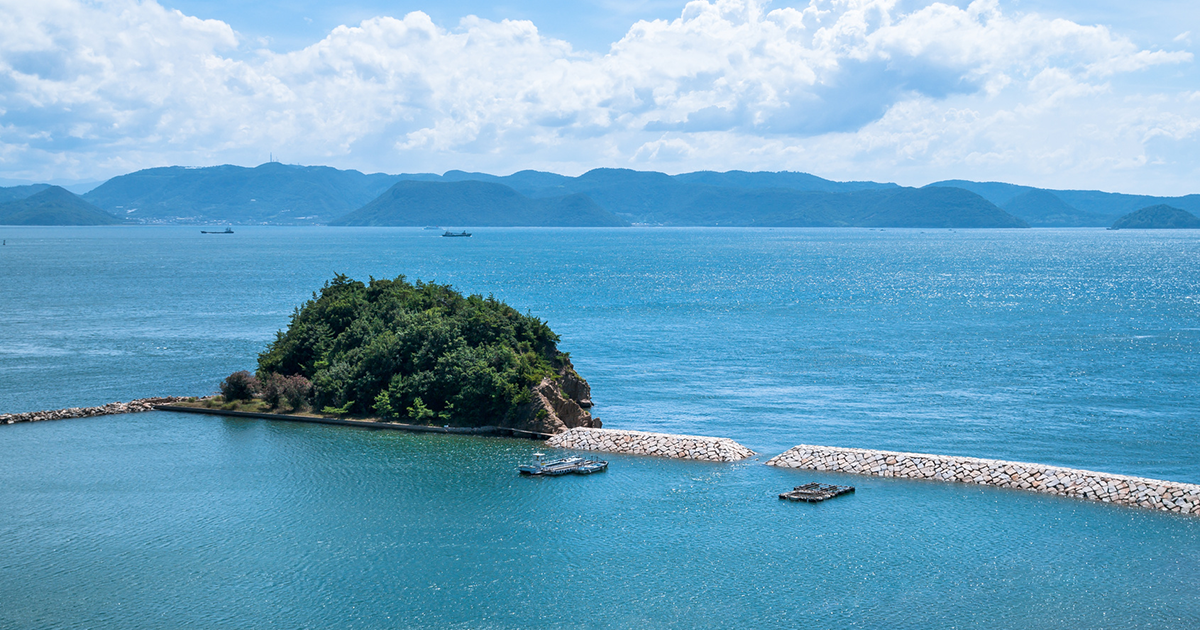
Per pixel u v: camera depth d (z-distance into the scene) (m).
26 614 49.94
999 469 69.44
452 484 70.94
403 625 49.06
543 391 88.38
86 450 80.81
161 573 55.12
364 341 98.75
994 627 48.16
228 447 81.81
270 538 60.38
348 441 84.06
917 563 55.53
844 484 69.69
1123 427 85.88
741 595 51.94
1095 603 50.38
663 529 61.41
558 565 56.12
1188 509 61.81
